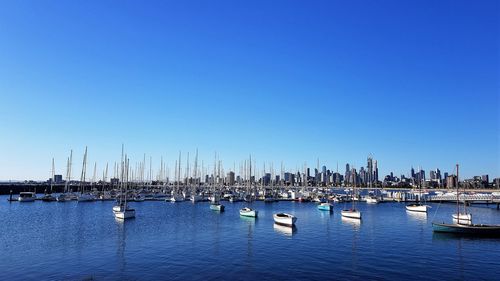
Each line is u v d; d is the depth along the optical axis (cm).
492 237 6912
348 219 10225
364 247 5931
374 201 17625
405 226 8694
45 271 4400
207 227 8238
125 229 7788
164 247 5828
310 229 8094
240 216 10631
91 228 7931
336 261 4947
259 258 5103
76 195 16300
